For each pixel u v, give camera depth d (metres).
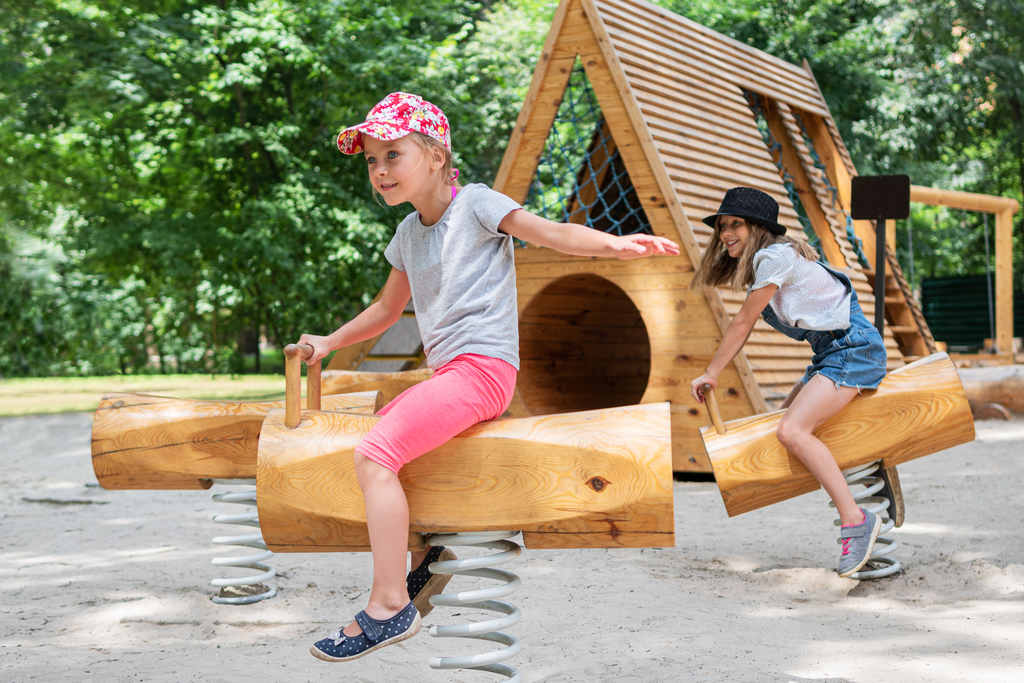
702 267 4.67
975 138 25.30
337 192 17.16
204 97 17.92
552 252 8.56
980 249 30.88
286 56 16.88
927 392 4.36
